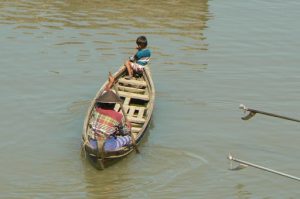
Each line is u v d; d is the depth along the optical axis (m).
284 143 21.78
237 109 24.22
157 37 31.17
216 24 33.62
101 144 18.97
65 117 23.06
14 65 27.20
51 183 18.94
